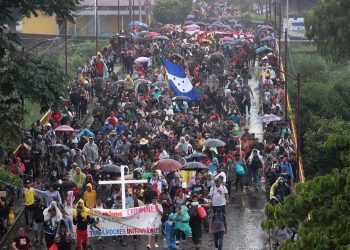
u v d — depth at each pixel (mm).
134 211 42531
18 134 46344
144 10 139625
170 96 70438
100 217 42312
